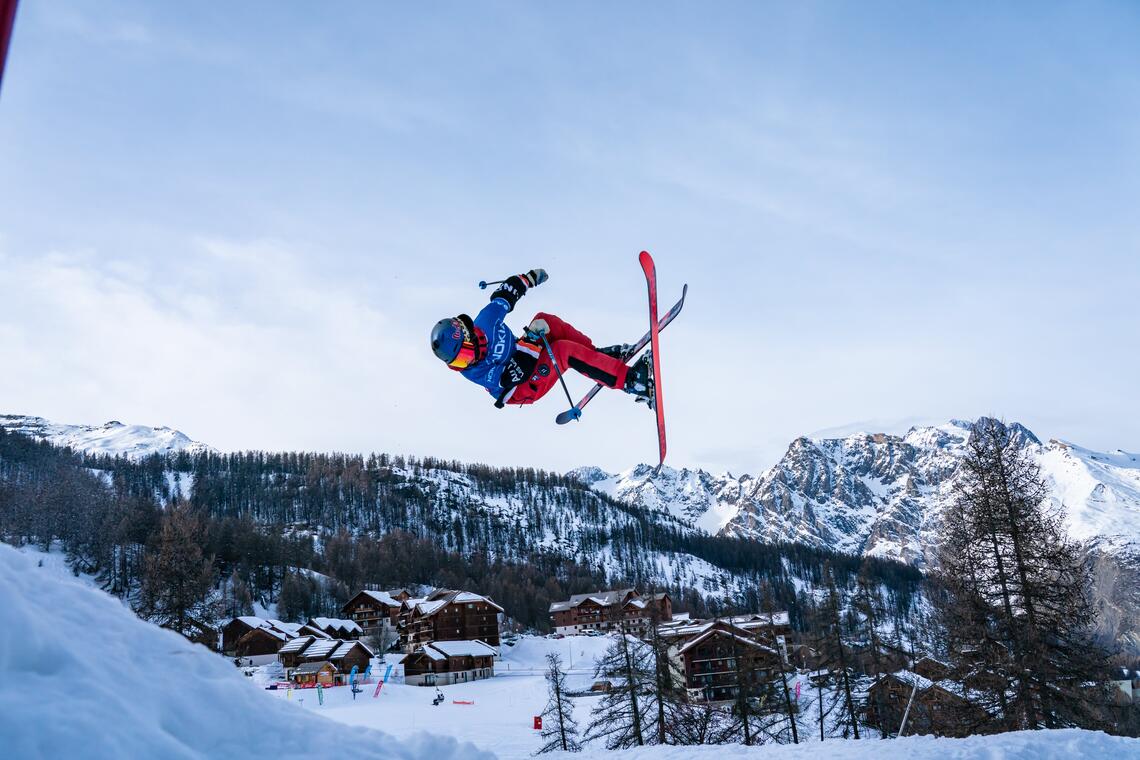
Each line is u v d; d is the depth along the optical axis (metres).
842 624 31.20
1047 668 20.62
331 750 4.61
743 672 30.38
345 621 103.06
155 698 4.21
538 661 93.06
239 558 114.50
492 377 7.40
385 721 47.22
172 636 4.92
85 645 4.30
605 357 8.14
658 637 30.84
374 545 162.25
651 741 30.73
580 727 42.12
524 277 7.60
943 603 23.84
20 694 3.61
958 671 22.25
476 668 75.88
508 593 141.38
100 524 106.75
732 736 30.61
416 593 140.00
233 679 4.80
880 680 28.50
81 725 3.55
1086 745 12.01
